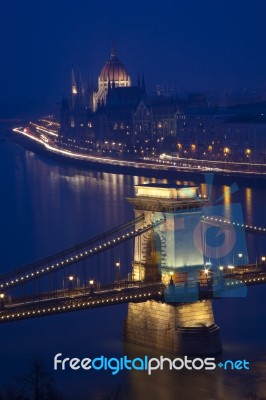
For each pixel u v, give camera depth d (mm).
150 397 178000
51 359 193750
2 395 166625
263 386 182875
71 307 191500
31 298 191500
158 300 199750
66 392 178500
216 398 178125
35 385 168500
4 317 184375
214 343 197000
